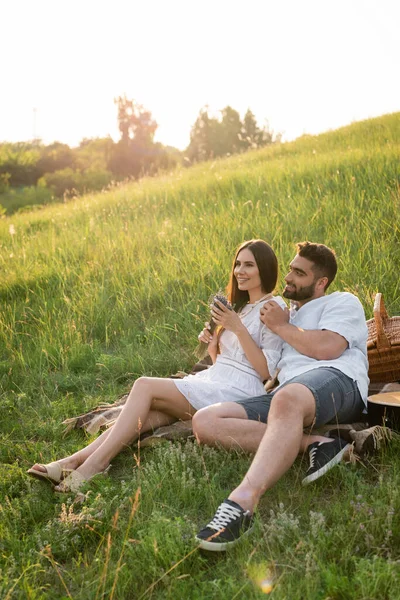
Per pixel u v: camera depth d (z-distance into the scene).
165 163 65.62
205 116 70.38
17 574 2.95
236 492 3.04
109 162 65.38
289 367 3.98
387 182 9.27
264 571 2.70
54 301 7.41
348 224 7.80
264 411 3.86
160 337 6.24
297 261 4.18
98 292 7.34
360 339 4.02
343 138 17.73
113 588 2.60
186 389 4.04
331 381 3.65
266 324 4.06
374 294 5.80
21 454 4.38
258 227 8.22
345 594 2.49
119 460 4.07
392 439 3.69
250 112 70.00
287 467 3.19
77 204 15.22
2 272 8.76
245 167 14.95
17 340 6.62
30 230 13.05
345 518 3.07
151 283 7.32
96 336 6.71
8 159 60.56
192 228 9.07
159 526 2.97
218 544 2.85
